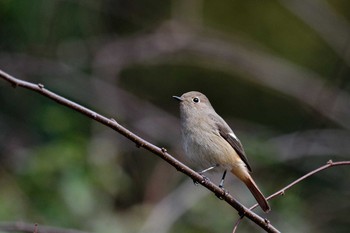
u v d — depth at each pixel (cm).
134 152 1602
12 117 1545
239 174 921
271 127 1739
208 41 1752
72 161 1237
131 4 1738
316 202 1588
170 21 1742
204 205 1341
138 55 1714
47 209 1197
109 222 1217
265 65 1762
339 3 1812
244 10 1800
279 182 1546
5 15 1541
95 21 1659
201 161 929
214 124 923
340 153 1670
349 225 1566
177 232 1338
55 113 1416
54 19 1593
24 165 1344
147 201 1502
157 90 1747
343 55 1772
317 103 1734
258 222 753
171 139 1661
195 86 1762
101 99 1650
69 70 1636
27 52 1603
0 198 1213
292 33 1806
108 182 1272
